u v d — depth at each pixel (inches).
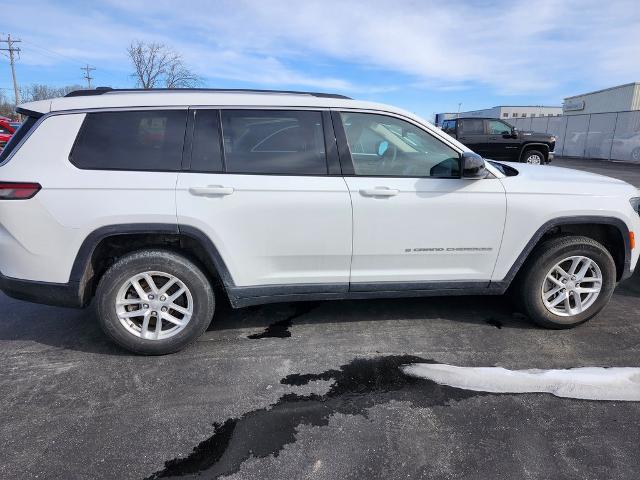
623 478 84.0
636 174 616.4
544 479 83.7
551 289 140.5
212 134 120.6
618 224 135.5
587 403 105.7
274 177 121.3
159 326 124.6
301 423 99.0
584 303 141.3
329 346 132.0
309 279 129.0
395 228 126.6
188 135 119.6
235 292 126.1
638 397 108.0
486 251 132.9
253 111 122.6
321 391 110.4
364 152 127.3
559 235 139.1
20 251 115.4
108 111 117.8
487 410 103.3
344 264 129.0
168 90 124.5
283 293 129.6
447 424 98.7
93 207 113.5
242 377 116.3
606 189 136.5
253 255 123.5
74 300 119.4
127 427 97.5
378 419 100.3
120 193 114.5
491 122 589.3
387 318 150.1
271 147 122.9
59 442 92.8
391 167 128.0
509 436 94.9
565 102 1438.2
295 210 121.3
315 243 124.6
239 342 134.5
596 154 961.5
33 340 135.2
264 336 138.1
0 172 113.6
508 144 585.9
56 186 112.9
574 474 84.9
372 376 116.8
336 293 132.1
